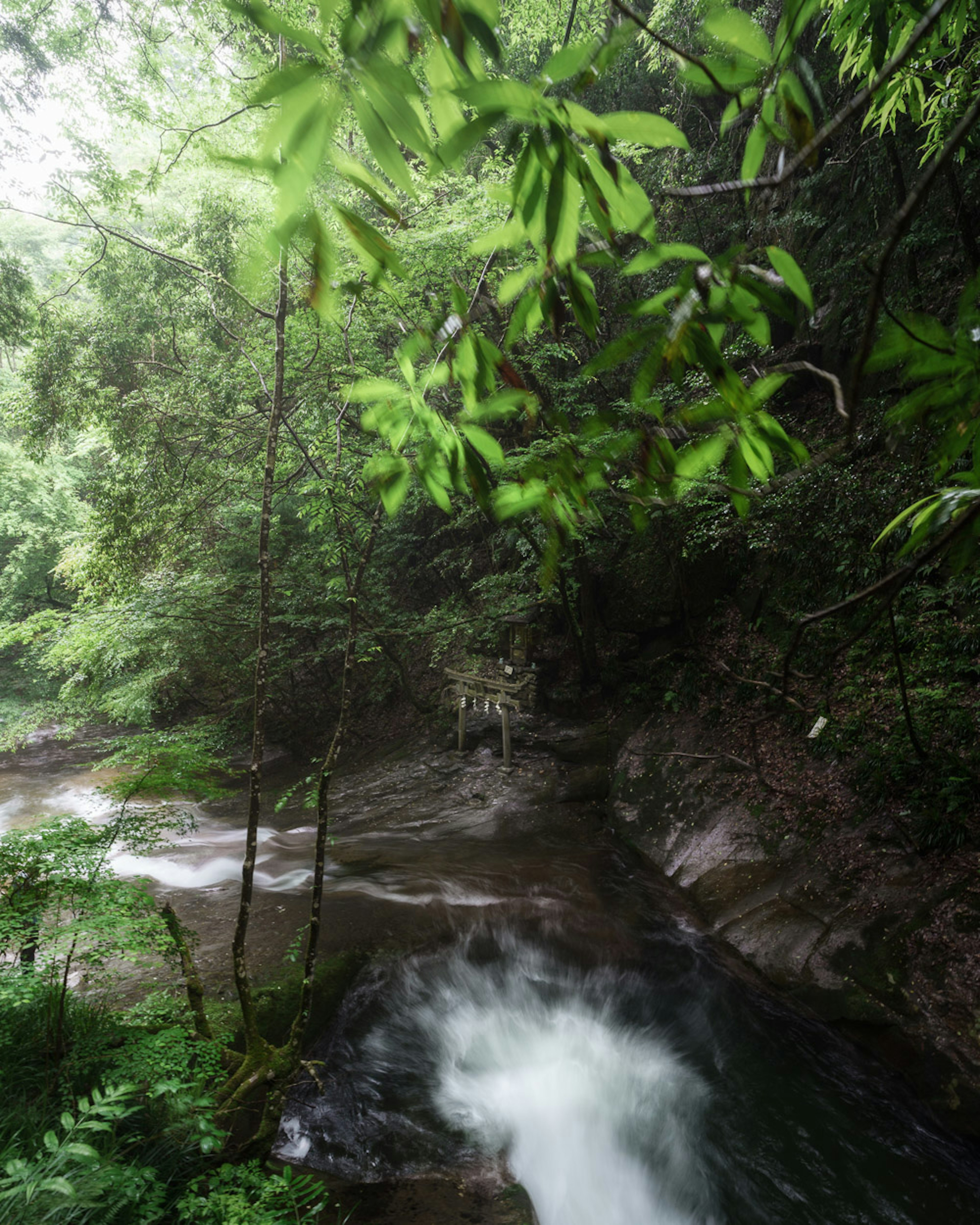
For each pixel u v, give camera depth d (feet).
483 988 21.67
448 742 39.91
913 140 28.17
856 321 30.30
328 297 1.70
